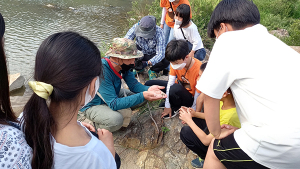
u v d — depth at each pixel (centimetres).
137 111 279
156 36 325
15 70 493
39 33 678
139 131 245
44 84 79
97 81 102
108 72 212
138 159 222
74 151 88
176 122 255
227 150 135
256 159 122
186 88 260
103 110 221
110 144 130
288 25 889
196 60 243
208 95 125
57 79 81
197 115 214
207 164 159
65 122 90
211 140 173
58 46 82
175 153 227
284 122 108
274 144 112
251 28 125
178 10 324
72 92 84
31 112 84
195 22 615
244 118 131
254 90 114
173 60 218
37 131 84
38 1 997
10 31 668
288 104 108
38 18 798
